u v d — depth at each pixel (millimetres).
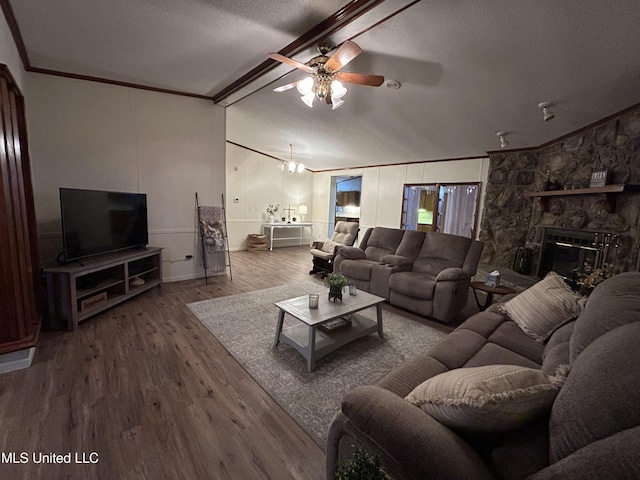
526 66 2633
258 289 4234
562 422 777
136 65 3188
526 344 1811
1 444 1484
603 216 3363
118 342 2547
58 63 3092
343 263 4309
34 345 2145
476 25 2264
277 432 1640
